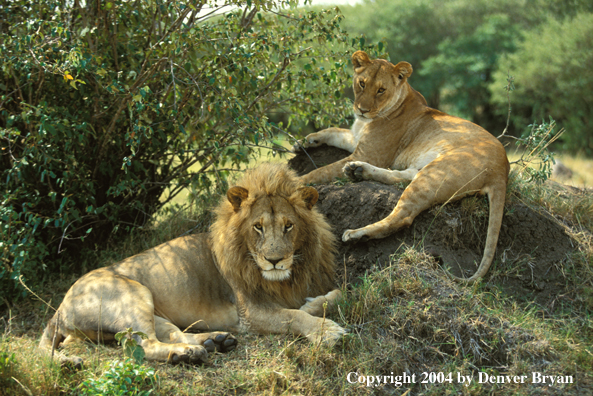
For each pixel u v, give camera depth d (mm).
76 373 3271
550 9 23812
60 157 5047
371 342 3521
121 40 5250
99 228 5539
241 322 3883
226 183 5527
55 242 5316
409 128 5277
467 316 3650
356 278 4344
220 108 4809
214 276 4016
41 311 4520
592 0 21656
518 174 5082
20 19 5430
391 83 5195
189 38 4715
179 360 3348
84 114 5031
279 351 3521
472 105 23719
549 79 18812
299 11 5602
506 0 26406
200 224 5438
